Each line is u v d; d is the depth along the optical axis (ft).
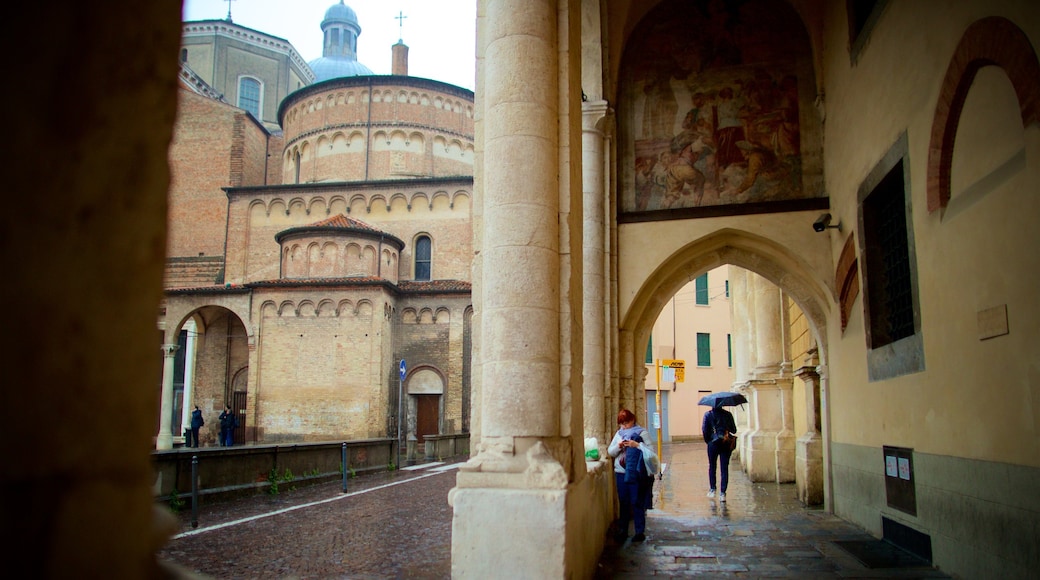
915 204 28.25
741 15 46.93
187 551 30.55
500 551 19.22
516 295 21.52
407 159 152.05
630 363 44.83
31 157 2.94
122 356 3.40
